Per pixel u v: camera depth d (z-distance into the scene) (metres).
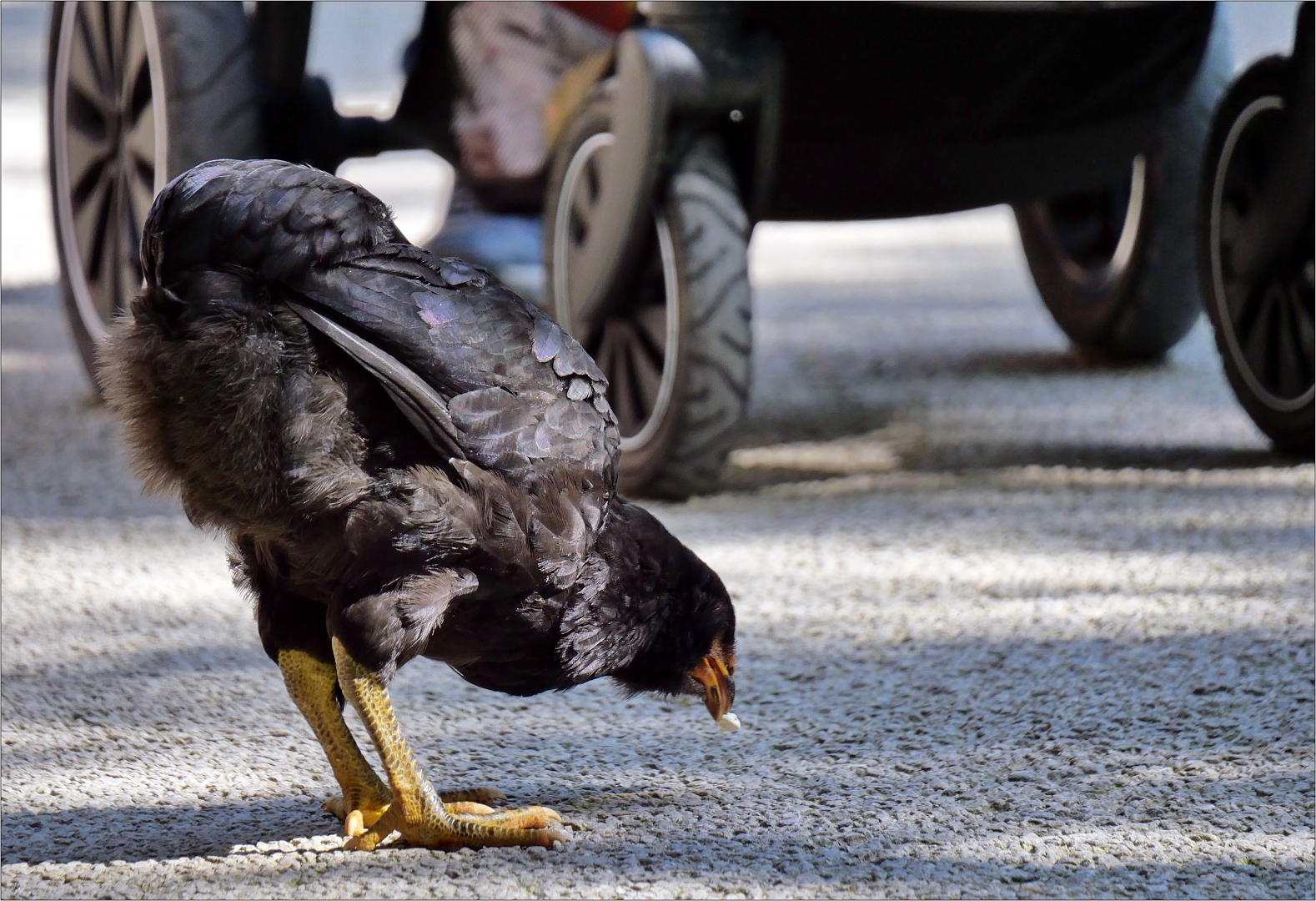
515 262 15.64
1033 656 7.21
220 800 5.77
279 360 4.80
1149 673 6.89
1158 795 5.62
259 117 11.36
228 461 4.80
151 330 4.78
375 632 4.89
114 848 5.29
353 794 5.44
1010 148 10.87
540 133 12.84
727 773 5.99
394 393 4.89
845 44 9.73
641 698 6.95
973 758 6.07
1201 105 12.84
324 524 4.93
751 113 9.84
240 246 4.77
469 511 4.99
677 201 9.89
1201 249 11.26
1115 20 9.83
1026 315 17.55
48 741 6.42
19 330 16.42
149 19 11.17
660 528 5.71
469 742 6.41
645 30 9.84
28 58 41.38
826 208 11.36
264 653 7.60
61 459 11.63
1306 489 10.12
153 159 11.37
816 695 6.89
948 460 11.42
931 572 8.64
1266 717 6.30
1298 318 10.52
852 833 5.32
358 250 4.99
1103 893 4.82
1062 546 9.07
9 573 8.92
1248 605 7.75
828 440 12.20
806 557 9.00
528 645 5.36
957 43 9.76
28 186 26.08
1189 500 10.00
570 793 5.79
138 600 8.45
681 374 9.96
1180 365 14.51
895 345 15.98
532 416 5.16
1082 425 12.34
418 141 13.70
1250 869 4.98
